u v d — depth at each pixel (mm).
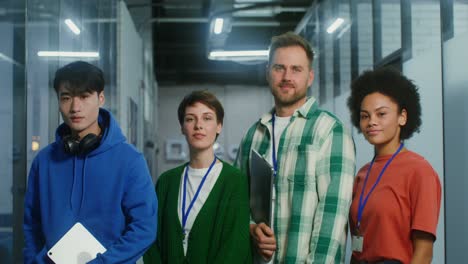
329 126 1922
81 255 1520
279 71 1978
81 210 1576
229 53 9031
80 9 3885
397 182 1655
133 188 1603
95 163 1605
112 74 5125
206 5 9000
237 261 1816
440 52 2881
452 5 2617
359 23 4609
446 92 2656
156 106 11672
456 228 2604
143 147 7543
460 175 2594
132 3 7211
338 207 1773
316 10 6816
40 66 2854
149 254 1937
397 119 1756
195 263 1845
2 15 2514
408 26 3416
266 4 7418
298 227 1859
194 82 13305
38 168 1670
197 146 1995
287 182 1935
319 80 6633
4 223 2484
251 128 2205
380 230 1646
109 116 1679
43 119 2883
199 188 1964
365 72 1864
